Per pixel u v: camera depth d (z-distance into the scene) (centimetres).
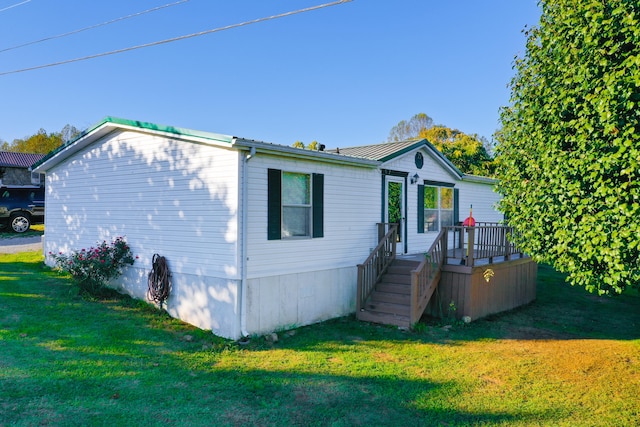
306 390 579
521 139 677
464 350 782
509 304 1148
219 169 806
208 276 825
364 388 592
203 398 539
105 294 994
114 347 692
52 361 611
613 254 502
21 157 3150
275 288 848
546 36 623
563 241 582
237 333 777
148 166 948
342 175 1017
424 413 524
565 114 588
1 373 555
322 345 782
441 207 1412
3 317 786
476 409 538
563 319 1060
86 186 1122
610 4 512
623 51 507
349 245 1034
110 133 1046
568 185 556
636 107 488
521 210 668
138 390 546
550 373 671
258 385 586
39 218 2072
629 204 496
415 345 802
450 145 3397
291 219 903
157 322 848
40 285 1039
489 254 1089
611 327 991
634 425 505
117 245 991
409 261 1060
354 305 1045
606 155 504
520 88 690
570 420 515
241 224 781
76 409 482
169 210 902
